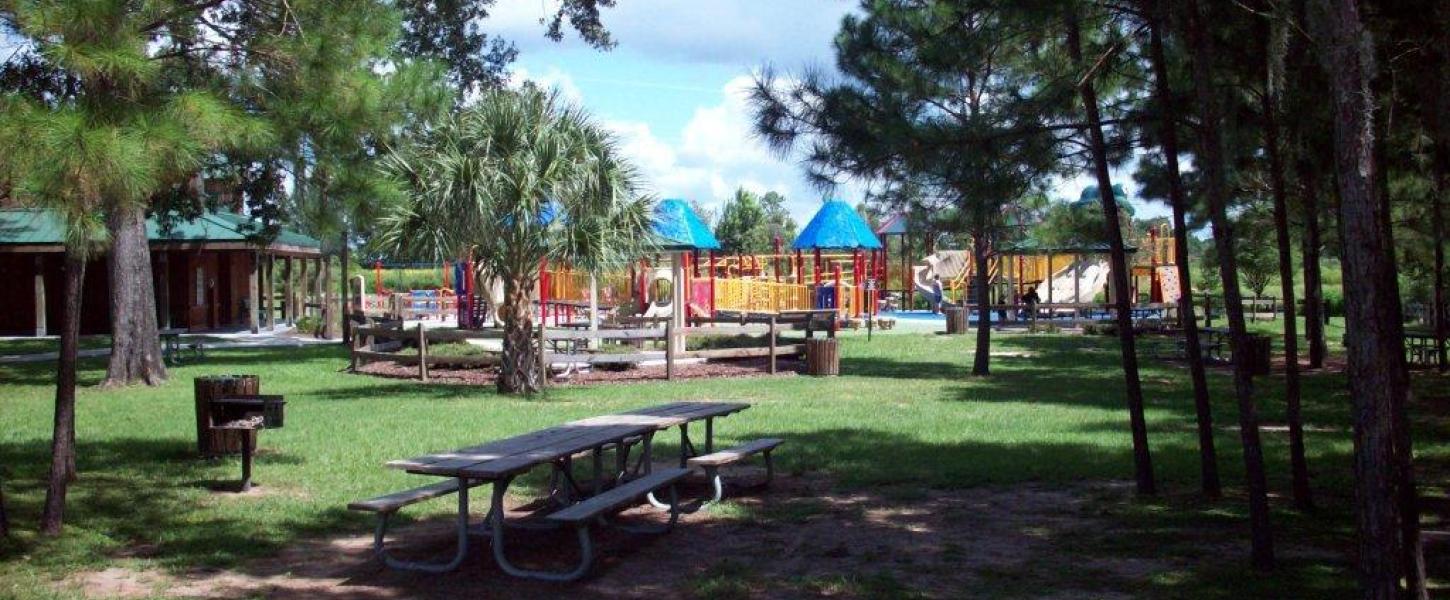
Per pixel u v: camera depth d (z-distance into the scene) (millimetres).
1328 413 14219
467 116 15523
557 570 6805
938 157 8297
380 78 9453
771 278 42312
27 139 5816
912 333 32875
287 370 21266
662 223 18781
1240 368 6715
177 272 35906
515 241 16031
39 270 32312
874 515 8258
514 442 7609
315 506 8562
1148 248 44000
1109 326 32375
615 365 20250
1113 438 11945
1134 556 6980
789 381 18859
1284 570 6551
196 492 9164
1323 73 8383
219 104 7020
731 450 8984
